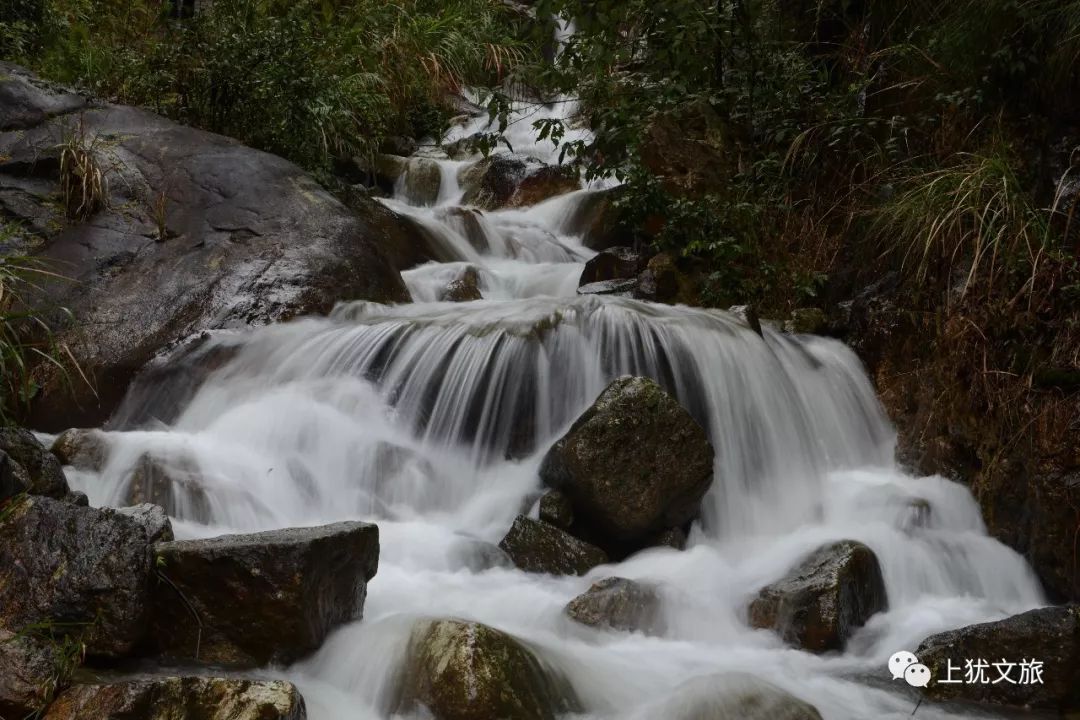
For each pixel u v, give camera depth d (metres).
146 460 5.36
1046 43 7.29
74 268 7.18
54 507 3.93
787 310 8.26
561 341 6.53
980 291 6.52
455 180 11.71
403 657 3.88
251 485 5.57
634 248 9.34
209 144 8.55
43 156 7.89
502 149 12.52
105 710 3.30
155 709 3.33
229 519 5.30
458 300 8.16
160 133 8.57
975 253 6.50
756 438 6.53
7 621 3.61
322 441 6.01
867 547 5.25
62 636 3.67
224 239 7.55
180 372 6.56
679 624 4.81
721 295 8.16
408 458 6.05
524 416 6.34
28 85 8.58
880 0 9.41
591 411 5.61
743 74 9.93
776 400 6.71
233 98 9.62
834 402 7.07
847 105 9.08
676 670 4.38
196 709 3.34
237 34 9.89
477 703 3.62
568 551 5.33
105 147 8.23
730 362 6.66
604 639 4.58
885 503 6.13
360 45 12.38
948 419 6.52
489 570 5.19
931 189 7.09
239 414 6.13
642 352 6.52
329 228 7.84
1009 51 7.42
